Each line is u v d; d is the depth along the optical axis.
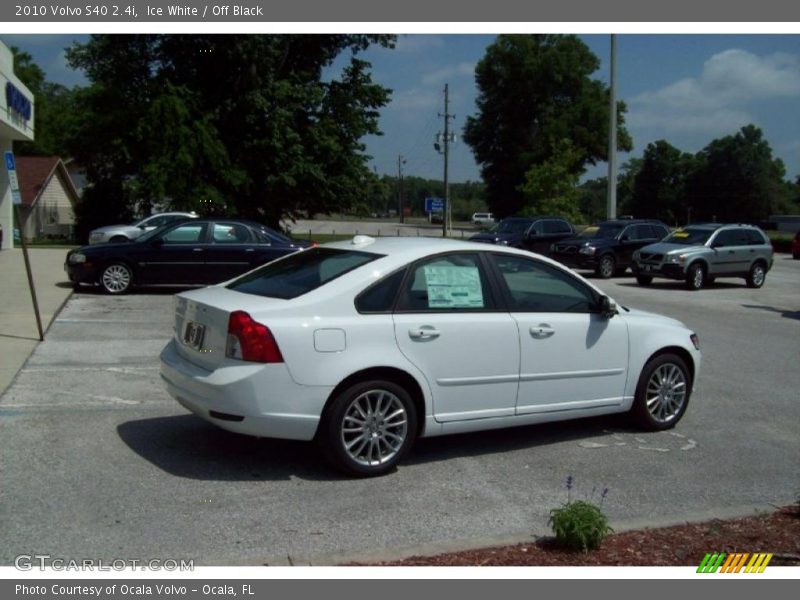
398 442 5.89
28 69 68.12
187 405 5.90
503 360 6.27
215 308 5.72
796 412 8.29
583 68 71.62
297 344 5.50
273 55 39.12
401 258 6.05
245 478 5.75
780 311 17.45
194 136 37.59
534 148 69.75
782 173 101.38
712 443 7.04
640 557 4.50
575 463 6.36
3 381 8.43
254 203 41.88
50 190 49.78
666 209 96.38
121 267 16.23
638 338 7.07
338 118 42.31
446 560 4.44
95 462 6.00
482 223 92.88
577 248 25.36
